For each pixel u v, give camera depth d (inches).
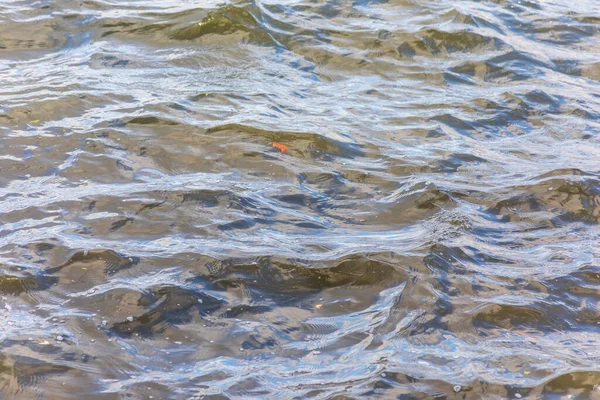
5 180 1032.2
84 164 1080.2
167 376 692.7
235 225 948.0
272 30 1615.4
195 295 808.9
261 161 1123.3
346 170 1121.4
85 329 748.0
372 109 1347.2
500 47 1641.2
